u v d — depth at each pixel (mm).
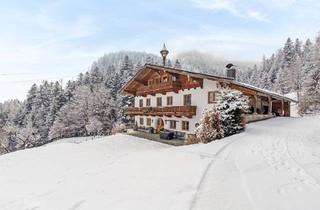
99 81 71438
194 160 11031
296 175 8406
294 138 16859
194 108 27297
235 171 8977
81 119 61812
